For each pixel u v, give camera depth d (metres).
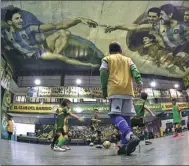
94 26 9.27
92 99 9.75
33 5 8.10
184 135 4.23
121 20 9.01
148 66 9.24
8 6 8.13
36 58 10.05
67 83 10.23
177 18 8.78
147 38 9.41
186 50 9.16
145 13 8.69
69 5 8.13
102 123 7.73
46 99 9.70
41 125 8.93
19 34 9.26
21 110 9.45
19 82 10.01
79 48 10.20
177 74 8.17
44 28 9.29
